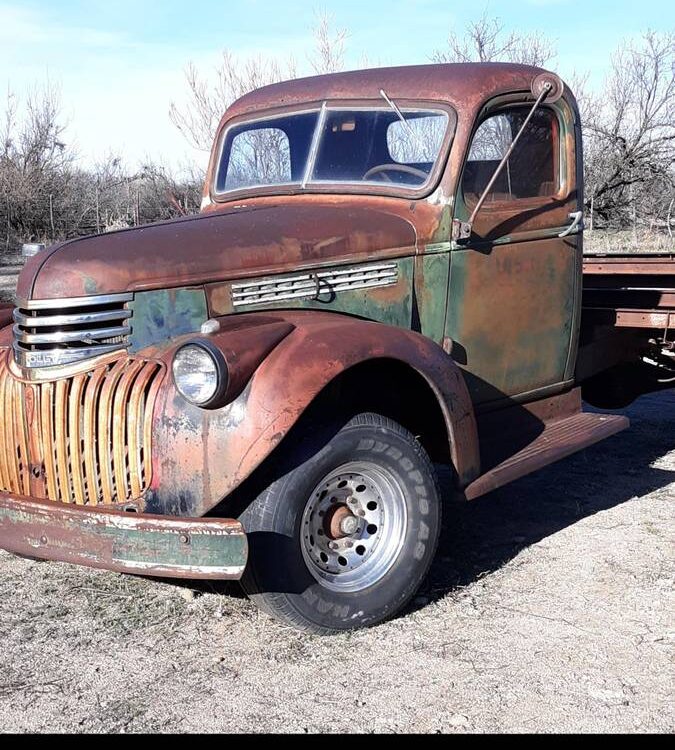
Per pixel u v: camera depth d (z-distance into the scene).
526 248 4.34
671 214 17.81
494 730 2.74
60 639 3.39
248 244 3.51
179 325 3.35
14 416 3.38
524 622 3.46
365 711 2.86
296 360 3.11
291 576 3.20
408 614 3.55
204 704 2.92
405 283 3.90
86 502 3.24
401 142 4.13
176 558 2.91
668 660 3.14
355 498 3.43
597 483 5.25
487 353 4.22
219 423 3.04
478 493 3.63
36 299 3.32
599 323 4.89
